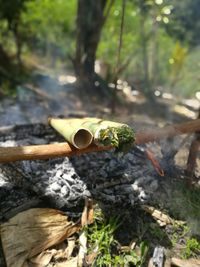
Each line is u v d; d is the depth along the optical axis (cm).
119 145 51
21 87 127
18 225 55
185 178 66
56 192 59
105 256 54
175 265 55
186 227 60
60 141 77
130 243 57
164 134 59
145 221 59
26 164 63
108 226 57
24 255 53
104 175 64
